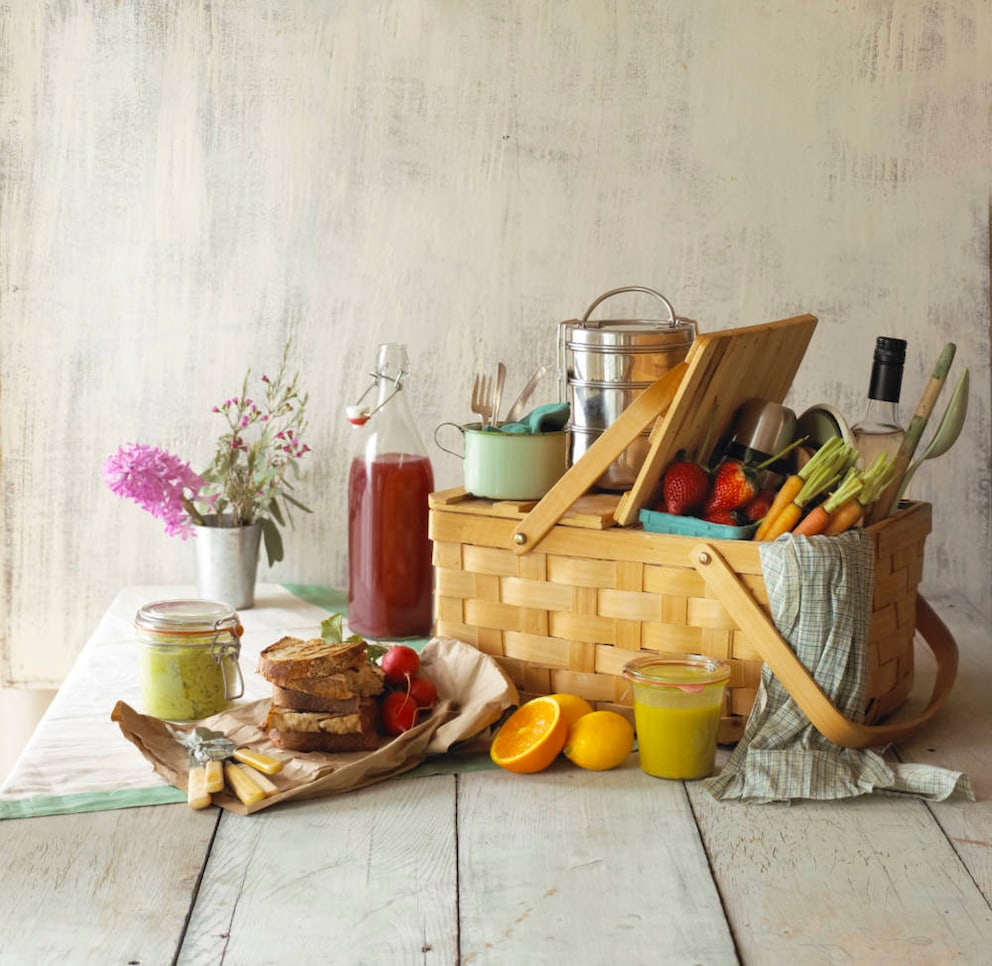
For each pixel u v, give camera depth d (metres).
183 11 1.95
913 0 1.94
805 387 2.04
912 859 1.09
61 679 2.10
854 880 1.05
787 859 1.09
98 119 1.97
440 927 0.96
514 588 1.39
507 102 1.97
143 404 2.04
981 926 0.97
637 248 2.00
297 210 2.00
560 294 2.01
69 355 2.02
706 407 1.35
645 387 1.46
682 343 1.48
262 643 1.68
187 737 1.27
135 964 0.90
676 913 0.98
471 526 1.40
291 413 2.04
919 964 0.91
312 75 1.97
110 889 1.01
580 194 1.99
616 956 0.92
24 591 2.08
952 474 2.04
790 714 1.26
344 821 1.15
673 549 1.30
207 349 2.03
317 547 2.07
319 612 1.86
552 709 1.29
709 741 1.25
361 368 2.03
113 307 2.02
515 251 2.00
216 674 1.38
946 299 2.00
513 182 1.99
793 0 1.95
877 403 1.43
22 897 1.00
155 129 1.97
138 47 1.96
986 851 1.11
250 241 2.00
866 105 1.96
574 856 1.08
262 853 1.08
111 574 2.08
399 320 2.02
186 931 0.95
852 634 1.25
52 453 2.05
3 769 2.14
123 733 1.24
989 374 2.01
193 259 2.01
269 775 1.21
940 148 1.97
